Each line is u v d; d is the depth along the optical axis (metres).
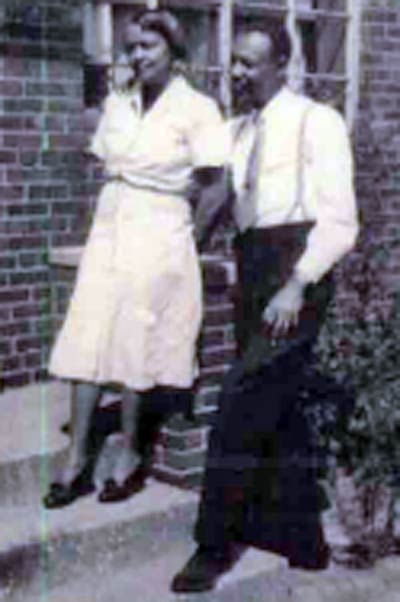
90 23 4.61
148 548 3.93
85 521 3.86
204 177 3.84
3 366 4.66
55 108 4.63
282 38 3.64
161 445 4.14
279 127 3.61
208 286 4.07
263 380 3.72
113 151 3.94
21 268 4.64
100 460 4.07
